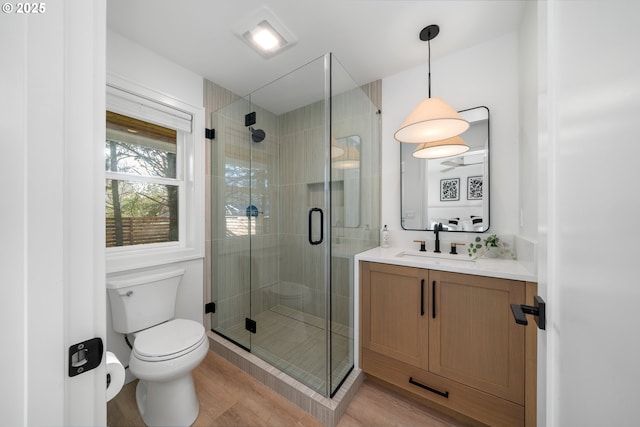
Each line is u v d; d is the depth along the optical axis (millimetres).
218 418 1281
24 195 329
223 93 2133
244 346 1803
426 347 1336
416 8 1342
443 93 1773
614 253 326
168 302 1636
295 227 1679
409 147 1919
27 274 330
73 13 367
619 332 315
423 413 1324
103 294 402
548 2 531
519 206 1505
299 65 1837
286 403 1384
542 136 565
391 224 2012
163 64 1729
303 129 1611
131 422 1257
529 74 1282
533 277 1066
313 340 1512
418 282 1365
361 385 1532
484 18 1419
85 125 378
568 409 439
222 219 2055
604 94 350
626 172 305
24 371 331
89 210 383
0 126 328
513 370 1110
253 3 1297
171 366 1152
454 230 1733
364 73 1980
